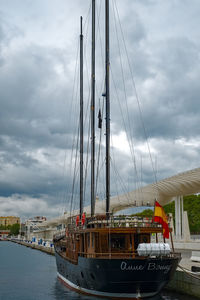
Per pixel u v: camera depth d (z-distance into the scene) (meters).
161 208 25.22
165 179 62.75
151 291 23.94
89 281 25.78
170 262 23.44
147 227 25.06
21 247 149.50
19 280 41.34
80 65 45.66
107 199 30.22
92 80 38.66
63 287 34.47
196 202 103.56
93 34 39.78
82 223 29.02
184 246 44.19
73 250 30.83
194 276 25.06
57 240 44.88
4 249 129.50
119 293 24.03
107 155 31.08
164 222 25.16
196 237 52.16
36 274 47.94
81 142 43.38
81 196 41.72
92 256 25.48
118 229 24.83
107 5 35.09
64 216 105.31
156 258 22.91
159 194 66.12
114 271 23.08
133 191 72.50
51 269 55.09
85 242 27.34
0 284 37.94
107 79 33.25
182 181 57.66
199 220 98.12
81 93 44.81
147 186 69.19
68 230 34.03
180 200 68.81
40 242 130.38
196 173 54.44
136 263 22.77
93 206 35.47
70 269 30.78
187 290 26.22
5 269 55.12
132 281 23.30
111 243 25.41
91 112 37.91
